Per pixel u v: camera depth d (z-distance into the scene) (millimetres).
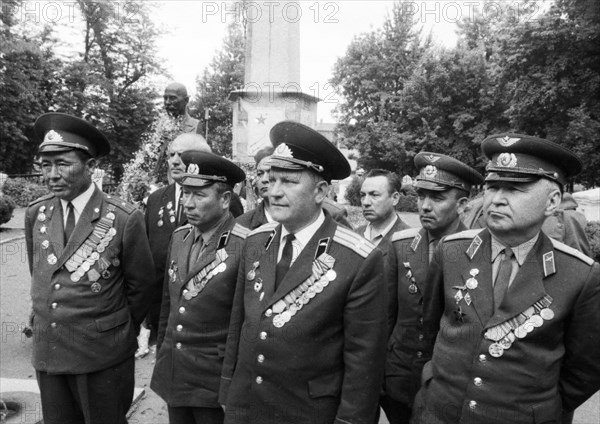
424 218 3240
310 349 2348
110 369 3164
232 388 2516
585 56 21281
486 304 2283
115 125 32062
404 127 33562
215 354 2875
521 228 2215
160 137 6457
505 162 2207
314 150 2344
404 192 27156
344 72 36375
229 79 41562
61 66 30250
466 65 31188
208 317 2881
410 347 3150
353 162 36781
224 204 3039
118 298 3225
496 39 24922
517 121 23406
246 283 2596
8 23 26844
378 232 4156
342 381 2412
